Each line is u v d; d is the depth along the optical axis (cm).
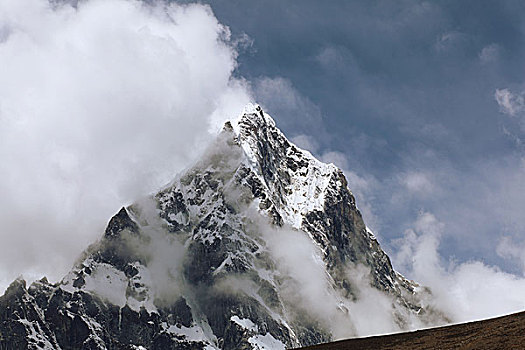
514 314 8381
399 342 8750
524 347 7031
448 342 8106
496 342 7450
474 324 8544
